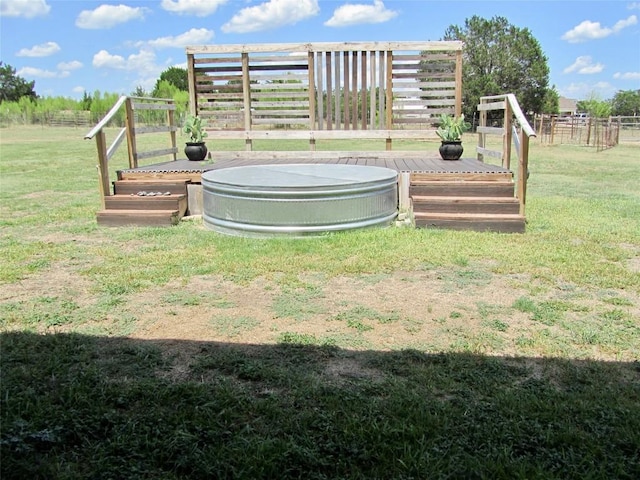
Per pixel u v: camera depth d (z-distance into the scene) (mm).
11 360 2717
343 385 2473
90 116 41625
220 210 5547
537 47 35188
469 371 2590
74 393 2340
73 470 1875
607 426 2105
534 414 2188
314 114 8594
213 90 8727
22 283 4051
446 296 3691
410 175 6238
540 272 4188
